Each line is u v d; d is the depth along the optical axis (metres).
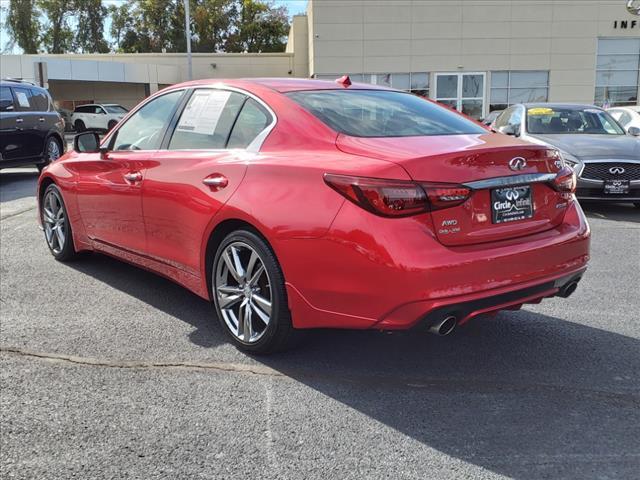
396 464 2.61
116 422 2.95
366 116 3.69
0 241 6.68
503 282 3.09
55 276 5.34
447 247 3.00
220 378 3.41
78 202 5.22
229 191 3.58
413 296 2.88
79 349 3.79
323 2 29.14
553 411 3.05
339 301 3.10
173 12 59.66
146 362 3.61
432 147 3.20
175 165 4.07
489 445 2.75
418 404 3.13
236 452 2.71
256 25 59.25
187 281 4.10
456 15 29.58
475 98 30.31
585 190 8.17
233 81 4.13
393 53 29.72
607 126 9.57
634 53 30.41
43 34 62.47
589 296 4.86
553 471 2.55
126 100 39.44
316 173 3.17
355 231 2.98
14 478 2.51
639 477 2.51
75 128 32.53
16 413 3.02
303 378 3.42
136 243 4.55
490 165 3.15
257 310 3.59
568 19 29.83
